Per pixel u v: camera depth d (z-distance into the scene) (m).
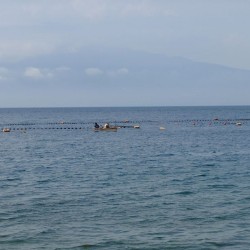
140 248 30.94
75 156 83.62
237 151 90.56
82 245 31.39
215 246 31.28
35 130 164.00
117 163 72.44
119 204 42.28
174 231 34.22
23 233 33.75
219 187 50.38
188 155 83.88
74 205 41.91
